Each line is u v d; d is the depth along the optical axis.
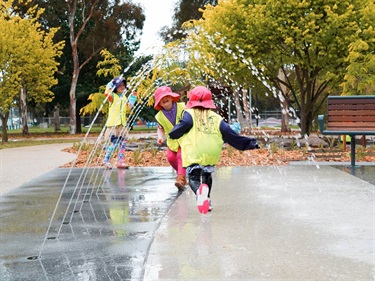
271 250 3.91
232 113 30.77
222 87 21.31
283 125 34.59
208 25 18.30
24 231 4.79
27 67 29.31
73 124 40.16
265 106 66.94
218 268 3.47
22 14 41.06
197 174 4.97
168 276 3.32
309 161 10.65
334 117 9.52
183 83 19.64
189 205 5.88
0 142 26.14
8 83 26.05
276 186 7.16
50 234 4.64
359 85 15.13
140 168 10.20
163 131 7.11
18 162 12.44
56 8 42.72
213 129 4.96
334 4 16.86
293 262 3.59
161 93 6.77
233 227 4.70
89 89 44.75
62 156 14.11
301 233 4.43
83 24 39.69
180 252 3.88
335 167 9.36
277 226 4.71
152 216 5.35
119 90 10.19
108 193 7.02
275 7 17.12
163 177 8.69
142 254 3.88
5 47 25.98
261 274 3.33
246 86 20.23
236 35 18.00
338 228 4.59
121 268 3.52
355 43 15.40
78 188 7.56
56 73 44.78
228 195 6.46
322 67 18.47
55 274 3.43
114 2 43.34
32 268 3.58
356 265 3.50
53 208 5.97
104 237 4.46
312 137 15.90
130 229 4.75
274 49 18.50
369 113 9.36
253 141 4.92
